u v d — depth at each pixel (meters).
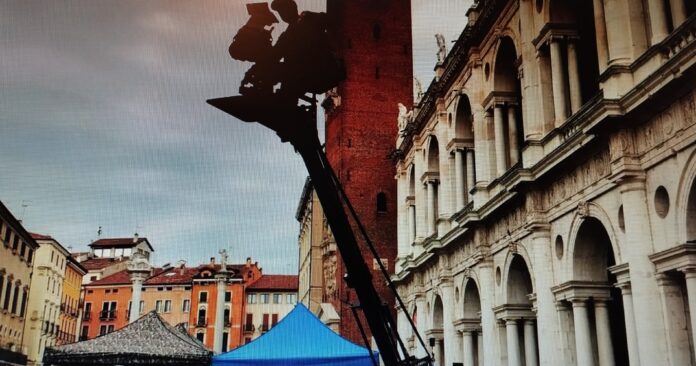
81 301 119.06
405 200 53.12
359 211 60.72
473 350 35.81
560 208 24.41
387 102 64.94
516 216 28.42
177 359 28.45
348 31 66.50
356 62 65.75
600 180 21.36
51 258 87.94
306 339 24.78
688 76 16.38
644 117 18.72
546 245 25.50
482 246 32.31
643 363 17.95
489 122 33.25
